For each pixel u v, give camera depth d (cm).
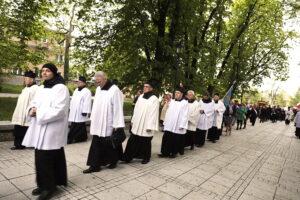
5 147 506
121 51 1067
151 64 998
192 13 1048
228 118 1113
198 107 695
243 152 738
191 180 425
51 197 306
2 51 886
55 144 299
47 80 301
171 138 566
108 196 324
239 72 1883
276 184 459
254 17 1583
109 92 418
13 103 1031
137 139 501
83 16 1100
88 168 428
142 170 452
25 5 941
